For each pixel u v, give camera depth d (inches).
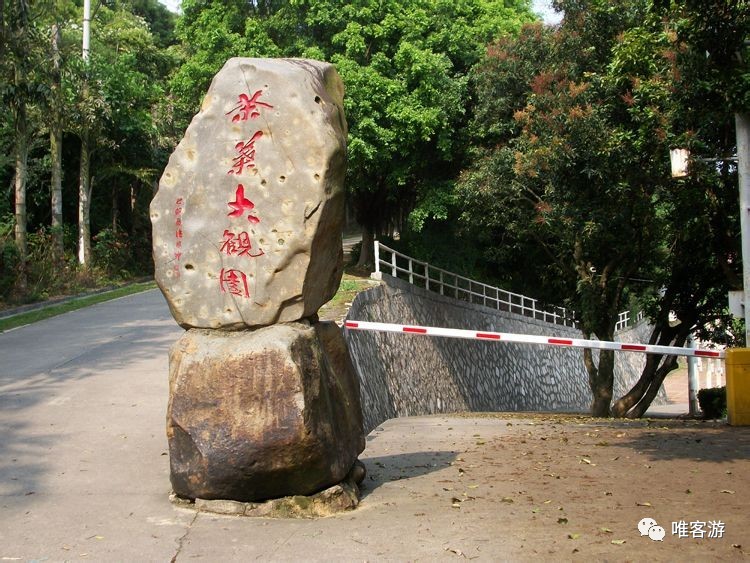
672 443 315.6
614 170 494.9
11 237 875.4
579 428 381.4
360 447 245.0
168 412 221.9
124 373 423.8
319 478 217.8
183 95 832.9
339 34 762.8
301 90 223.0
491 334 381.7
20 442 291.6
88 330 585.3
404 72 755.4
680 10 392.8
